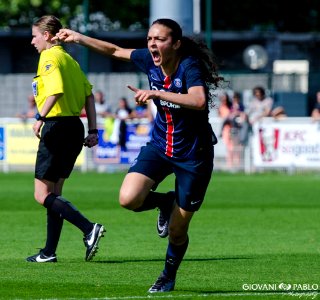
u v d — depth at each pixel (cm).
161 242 2139
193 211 1430
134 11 7538
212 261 1825
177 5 4309
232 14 7869
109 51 1488
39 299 1391
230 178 4150
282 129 4300
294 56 6906
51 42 1759
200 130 1408
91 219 2617
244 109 4666
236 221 2577
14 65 6519
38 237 2217
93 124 1812
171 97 1330
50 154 1744
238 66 6794
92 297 1405
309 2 7969
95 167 4422
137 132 4353
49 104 1706
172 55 1374
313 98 5709
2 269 1702
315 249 2020
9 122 4397
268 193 3444
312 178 4138
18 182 3906
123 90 5912
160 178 1434
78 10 7300
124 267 1734
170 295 1421
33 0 7100
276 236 2256
